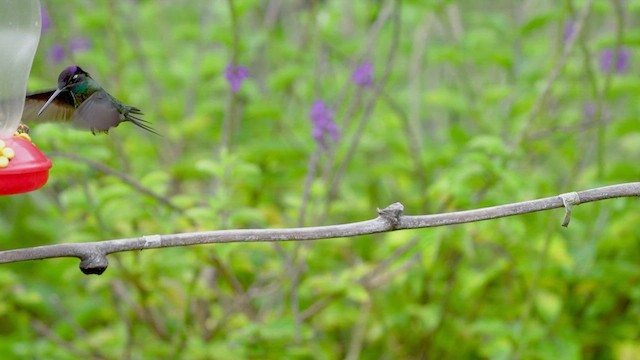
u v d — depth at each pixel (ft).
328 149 23.25
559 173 31.17
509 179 21.07
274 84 28.81
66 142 22.26
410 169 28.30
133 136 31.01
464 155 23.36
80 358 24.18
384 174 29.01
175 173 27.81
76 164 21.25
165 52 33.04
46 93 16.40
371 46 26.58
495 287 26.81
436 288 25.96
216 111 28.81
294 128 30.89
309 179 22.53
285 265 23.20
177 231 22.03
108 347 25.03
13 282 24.22
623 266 24.32
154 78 31.71
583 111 28.86
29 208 34.94
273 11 31.71
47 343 24.12
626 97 32.94
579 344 23.70
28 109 16.40
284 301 24.93
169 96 34.78
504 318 25.31
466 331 24.93
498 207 12.87
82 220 24.53
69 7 31.22
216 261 21.83
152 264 21.68
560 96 29.63
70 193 22.12
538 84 29.17
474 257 24.66
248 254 24.58
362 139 29.27
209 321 25.25
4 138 13.98
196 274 22.16
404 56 35.09
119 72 29.27
